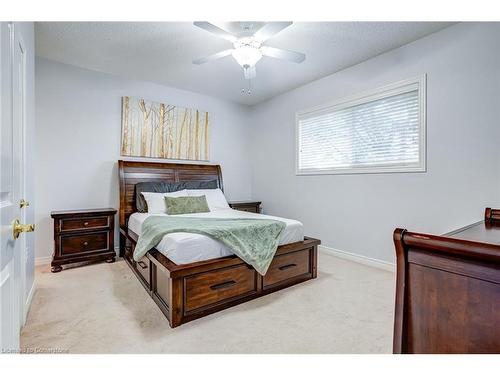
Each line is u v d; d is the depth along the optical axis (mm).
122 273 2824
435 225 2568
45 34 2543
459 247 787
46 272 2840
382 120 3021
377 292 2363
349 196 3365
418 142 2688
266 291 2309
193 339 1649
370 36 2592
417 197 2703
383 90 2959
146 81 3836
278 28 2053
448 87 2455
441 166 2514
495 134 2191
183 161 4215
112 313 1956
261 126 4840
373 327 1800
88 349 1534
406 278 923
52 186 3174
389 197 2943
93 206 3453
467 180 2352
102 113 3508
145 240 2361
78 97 3328
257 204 4590
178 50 2875
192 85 3990
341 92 3430
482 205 2264
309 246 2627
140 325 1800
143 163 3746
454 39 2408
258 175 4922
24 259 1820
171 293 1790
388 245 2961
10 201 987
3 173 867
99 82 3475
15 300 1030
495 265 748
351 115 3350
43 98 3102
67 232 2930
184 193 3729
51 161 3164
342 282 2600
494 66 2188
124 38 2633
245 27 2375
